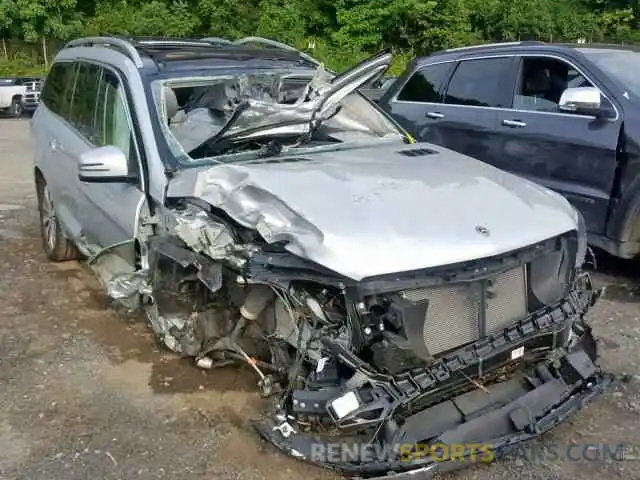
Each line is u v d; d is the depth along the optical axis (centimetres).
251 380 429
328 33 3069
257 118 432
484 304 339
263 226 343
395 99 809
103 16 3184
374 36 2928
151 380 436
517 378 359
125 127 460
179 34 3120
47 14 3109
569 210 393
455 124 723
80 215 538
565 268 371
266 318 371
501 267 338
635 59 628
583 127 598
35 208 887
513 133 662
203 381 431
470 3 2998
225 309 393
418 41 2920
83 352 477
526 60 675
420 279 319
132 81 470
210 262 363
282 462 352
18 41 3169
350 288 311
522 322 347
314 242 322
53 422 392
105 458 359
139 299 444
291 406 327
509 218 357
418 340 312
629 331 498
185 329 408
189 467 350
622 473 343
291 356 361
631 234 572
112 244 479
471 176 399
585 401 354
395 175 389
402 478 301
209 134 450
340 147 468
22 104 2302
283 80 500
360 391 305
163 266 393
